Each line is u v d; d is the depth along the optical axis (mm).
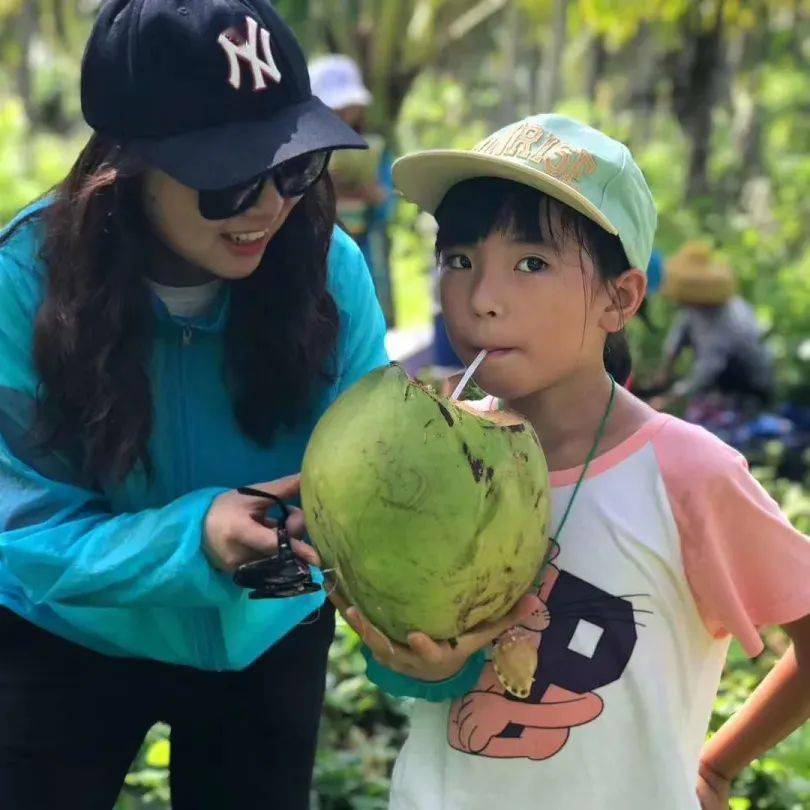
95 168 1012
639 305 1027
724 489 979
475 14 6660
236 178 946
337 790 1681
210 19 966
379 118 6379
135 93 969
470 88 10102
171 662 1110
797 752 1741
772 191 9117
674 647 998
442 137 9289
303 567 943
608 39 8391
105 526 1007
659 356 4527
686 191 6703
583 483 1004
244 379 1075
